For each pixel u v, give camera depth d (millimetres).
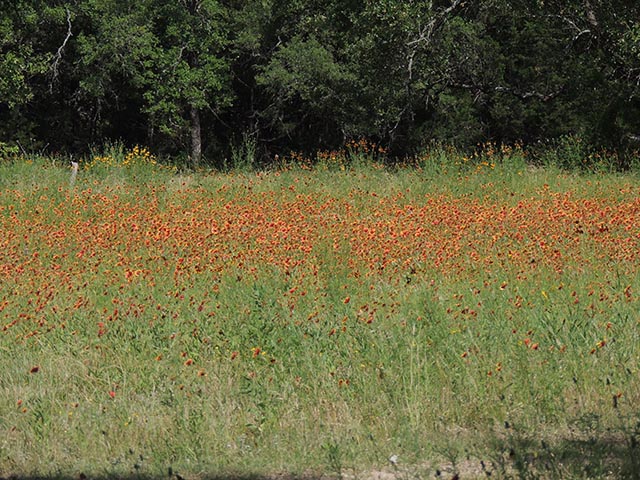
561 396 10312
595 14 35594
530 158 32844
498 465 8750
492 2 37344
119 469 9180
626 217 20000
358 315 12570
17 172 28609
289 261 16000
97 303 14555
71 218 22812
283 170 29656
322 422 10031
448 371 10867
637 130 37281
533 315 12508
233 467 9117
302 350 11562
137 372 11469
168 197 25688
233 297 14086
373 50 36906
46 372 11617
